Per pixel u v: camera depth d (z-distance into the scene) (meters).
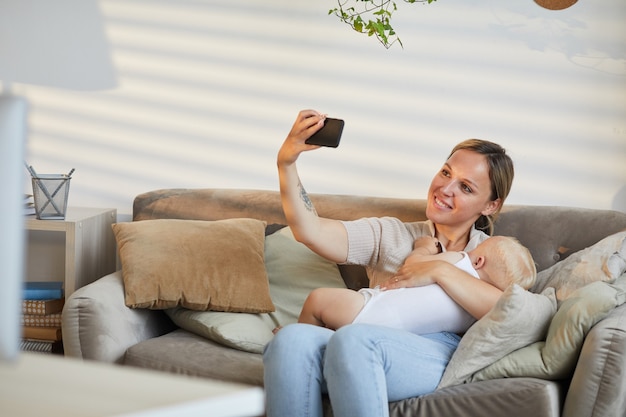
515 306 2.19
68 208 3.31
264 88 3.31
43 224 2.98
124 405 1.07
